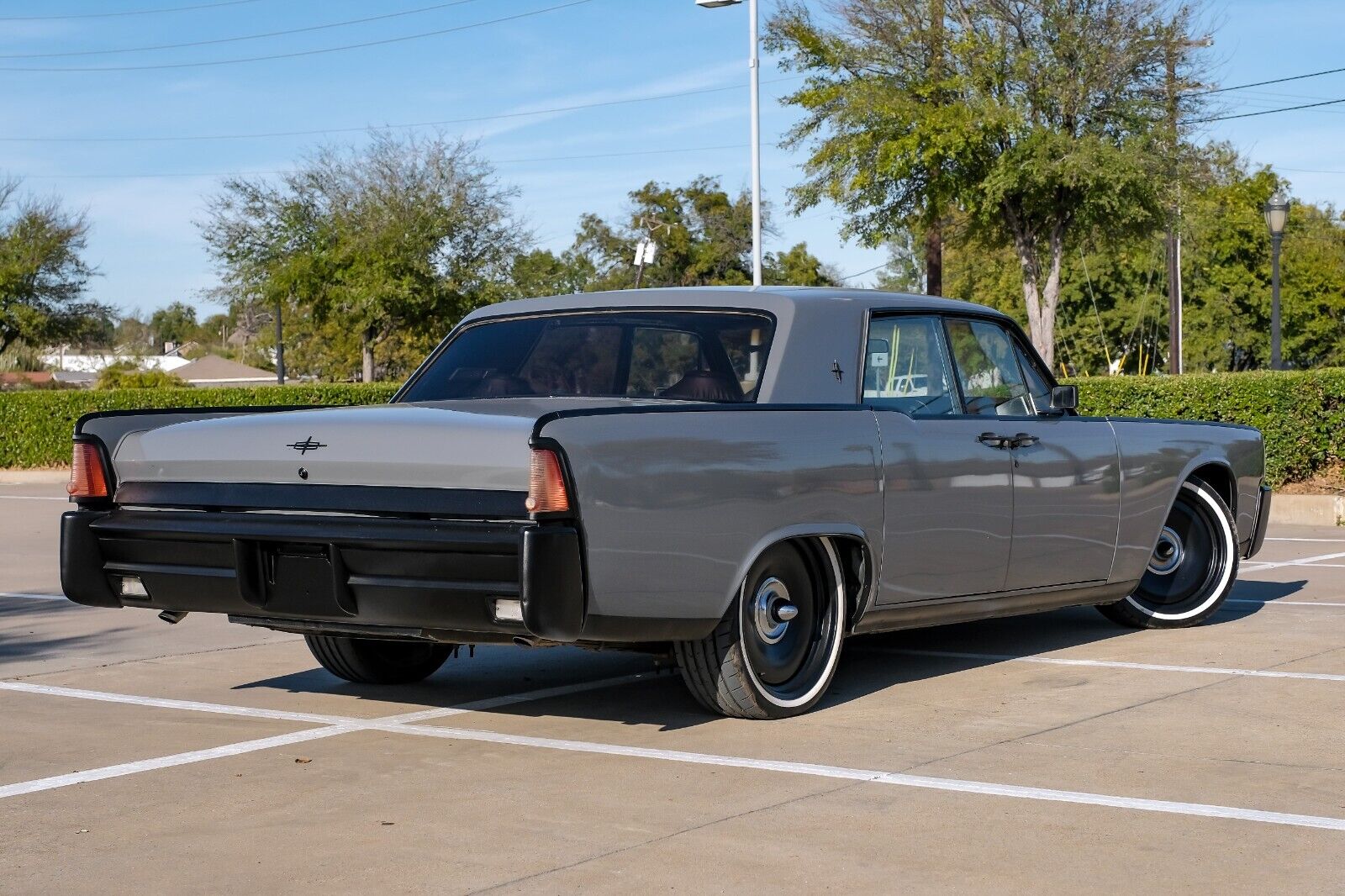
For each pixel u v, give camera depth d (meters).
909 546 6.36
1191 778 5.11
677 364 6.29
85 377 93.94
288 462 5.53
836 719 6.08
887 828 4.55
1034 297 33.56
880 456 6.22
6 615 9.64
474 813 4.75
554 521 5.06
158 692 6.86
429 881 4.09
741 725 5.96
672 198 71.31
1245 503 8.59
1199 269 63.84
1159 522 7.89
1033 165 31.06
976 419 6.79
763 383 6.09
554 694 6.71
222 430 5.74
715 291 6.51
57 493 23.61
